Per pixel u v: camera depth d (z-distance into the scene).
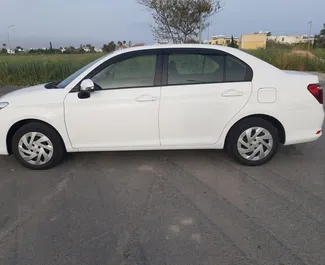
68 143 3.61
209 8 14.12
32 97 3.55
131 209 2.83
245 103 3.51
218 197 3.03
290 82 3.56
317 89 3.61
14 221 2.65
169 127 3.56
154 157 4.11
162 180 3.43
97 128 3.54
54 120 3.51
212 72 3.53
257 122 3.61
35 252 2.25
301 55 16.38
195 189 3.20
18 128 3.66
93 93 3.48
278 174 3.55
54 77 12.98
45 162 3.70
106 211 2.80
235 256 2.18
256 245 2.29
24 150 3.65
